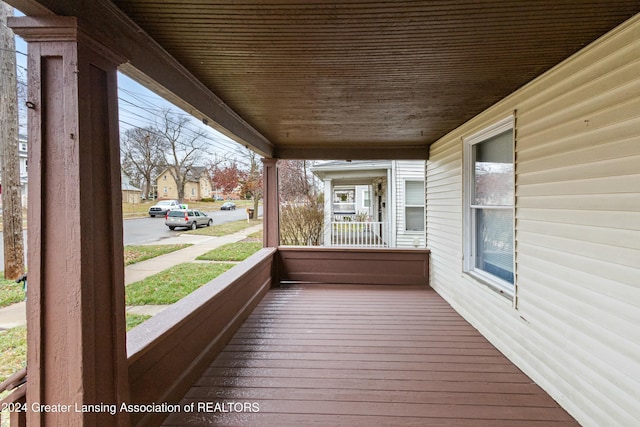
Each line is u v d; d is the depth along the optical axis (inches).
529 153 98.4
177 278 193.6
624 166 66.4
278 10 59.5
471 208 149.1
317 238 334.0
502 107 113.9
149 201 448.5
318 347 119.3
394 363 107.0
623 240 66.7
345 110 127.3
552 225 88.0
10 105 196.4
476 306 136.3
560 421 78.7
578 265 78.6
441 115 135.3
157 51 73.4
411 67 86.5
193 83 93.7
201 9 59.1
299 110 127.2
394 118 139.8
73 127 49.2
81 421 49.4
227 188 715.4
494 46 74.9
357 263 214.8
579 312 78.5
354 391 91.0
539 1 57.3
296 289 201.6
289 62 83.0
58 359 49.8
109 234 56.9
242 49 75.6
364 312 158.2
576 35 70.2
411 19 62.9
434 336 129.3
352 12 60.2
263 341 124.6
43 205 49.6
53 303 49.8
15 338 96.7
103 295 55.5
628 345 65.6
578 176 78.7
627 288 65.8
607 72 70.1
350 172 335.9
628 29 64.9
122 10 59.4
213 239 369.1
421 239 304.0
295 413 81.5
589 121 75.2
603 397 71.4
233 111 127.4
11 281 183.6
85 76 50.9
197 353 97.9
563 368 83.7
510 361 108.3
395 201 306.8
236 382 95.6
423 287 205.9
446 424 77.5
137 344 70.1
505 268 122.4
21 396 49.2
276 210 215.6
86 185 51.0
